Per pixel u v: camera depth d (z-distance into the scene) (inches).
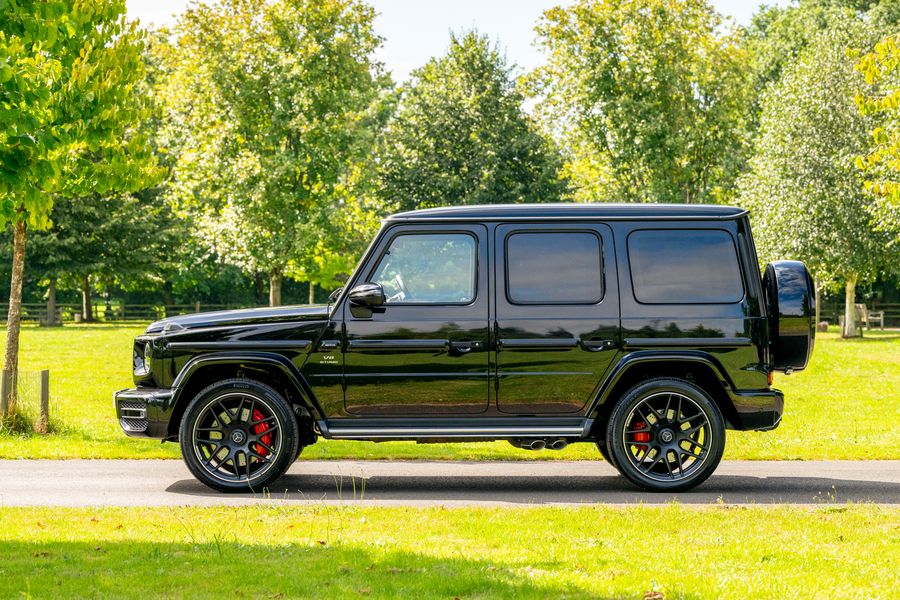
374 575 219.5
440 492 360.5
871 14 1942.7
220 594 203.9
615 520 287.9
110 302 2699.3
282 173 1424.7
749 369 351.3
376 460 449.1
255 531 272.1
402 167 1839.3
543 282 351.6
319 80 1473.9
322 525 281.0
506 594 203.0
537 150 1843.0
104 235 2060.8
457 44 1881.2
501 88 1873.8
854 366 1092.5
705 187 1711.4
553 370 349.4
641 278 352.5
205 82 1475.1
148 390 355.9
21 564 232.5
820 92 1565.0
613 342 349.4
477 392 349.4
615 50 1624.0
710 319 351.3
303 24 1504.7
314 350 349.4
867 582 212.5
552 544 252.8
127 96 482.3
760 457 461.1
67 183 504.7
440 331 348.8
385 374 348.8
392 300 350.9
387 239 353.1
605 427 358.6
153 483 381.1
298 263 1567.4
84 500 341.4
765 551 242.8
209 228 1531.7
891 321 2204.7
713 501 339.9
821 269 1599.4
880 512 304.3
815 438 541.6
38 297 2615.7
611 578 215.0
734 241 355.3
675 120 1606.8
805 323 351.3
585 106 1610.5
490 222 353.4
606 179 1651.1
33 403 540.4
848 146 1531.7
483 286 350.9
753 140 1733.5
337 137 1469.0
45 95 307.0
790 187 1565.0
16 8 285.1
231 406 355.6
